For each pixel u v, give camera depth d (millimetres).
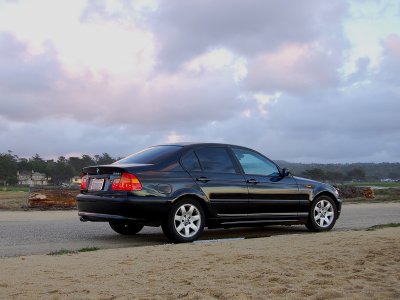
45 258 5891
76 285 4461
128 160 8258
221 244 6887
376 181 156375
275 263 5305
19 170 138250
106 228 10008
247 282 4480
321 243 6750
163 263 5426
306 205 9375
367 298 3945
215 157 8492
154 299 3961
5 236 8578
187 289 4258
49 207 15883
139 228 9078
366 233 7922
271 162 9234
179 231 7793
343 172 155000
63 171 138500
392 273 4793
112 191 7641
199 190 8016
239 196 8469
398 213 14383
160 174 7766
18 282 4590
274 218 8945
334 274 4754
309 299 3934
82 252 6414
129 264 5410
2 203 18500
